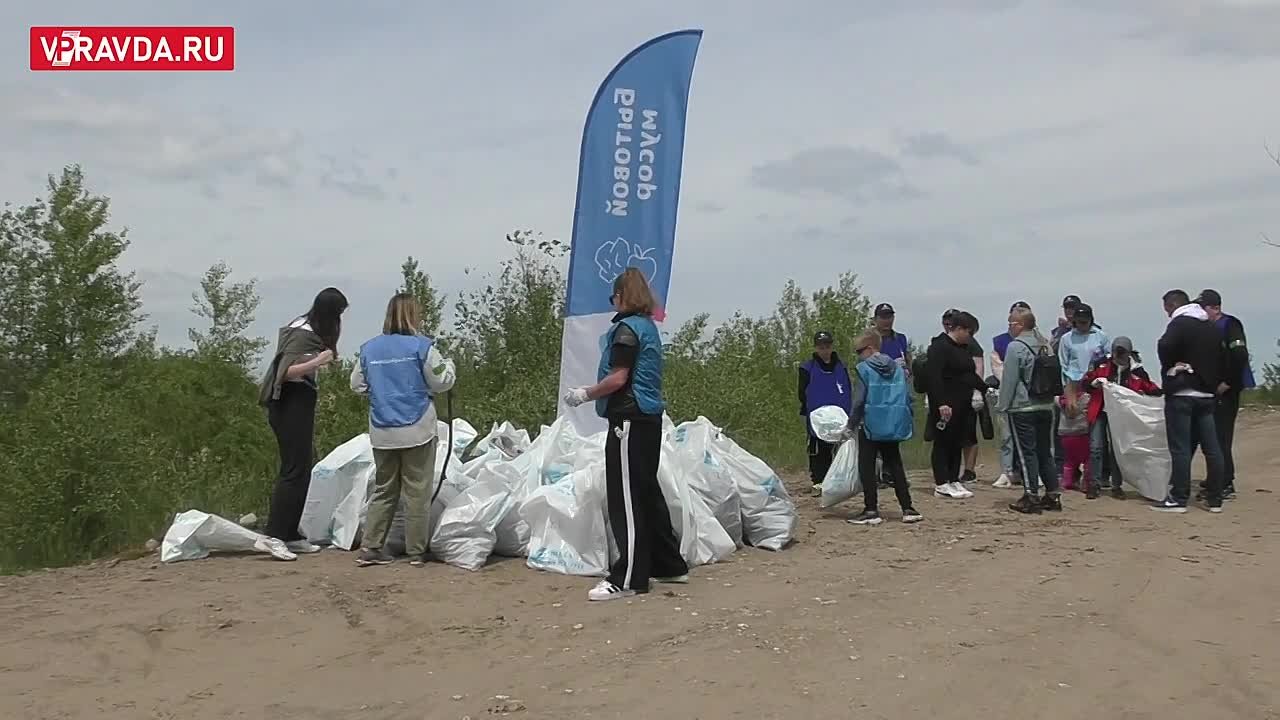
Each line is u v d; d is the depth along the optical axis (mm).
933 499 11305
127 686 5270
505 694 5094
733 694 5055
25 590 7168
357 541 8477
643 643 5867
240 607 6621
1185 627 6199
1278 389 24719
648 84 9102
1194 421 10375
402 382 7703
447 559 7820
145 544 8953
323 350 8258
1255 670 5453
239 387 15203
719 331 20703
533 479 8234
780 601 6758
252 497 10742
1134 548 8391
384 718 4824
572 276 9148
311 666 5559
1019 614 6461
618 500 6945
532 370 14945
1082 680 5297
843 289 23344
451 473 8344
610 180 9117
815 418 10984
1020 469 11461
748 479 8617
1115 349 11375
